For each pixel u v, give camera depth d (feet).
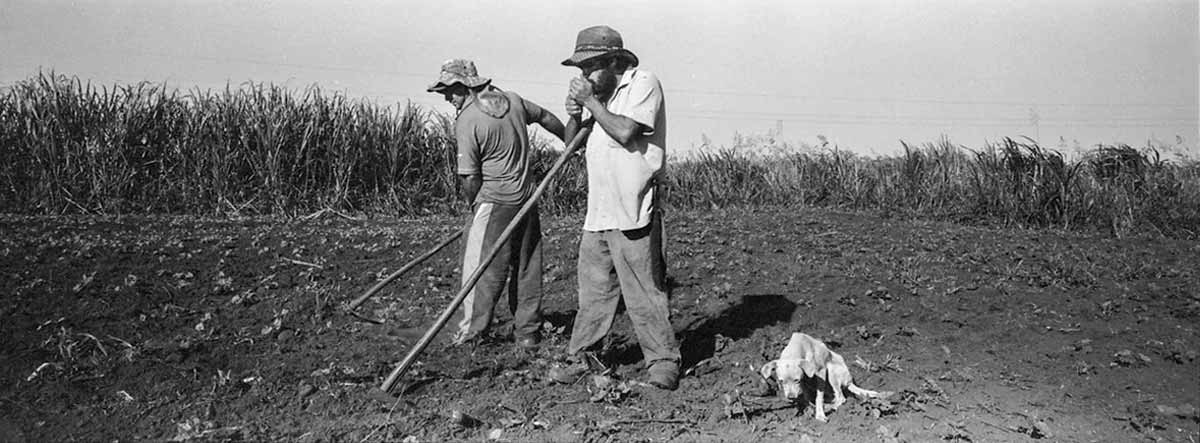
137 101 33.81
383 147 37.45
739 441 12.48
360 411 13.43
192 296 19.43
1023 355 16.43
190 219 31.55
